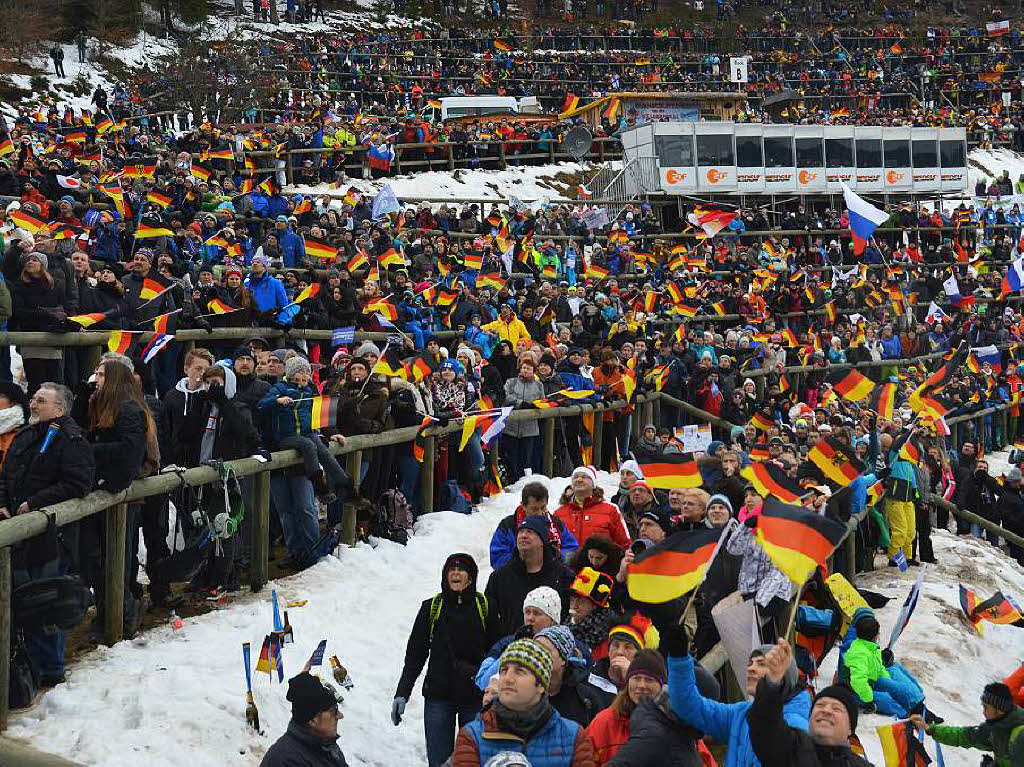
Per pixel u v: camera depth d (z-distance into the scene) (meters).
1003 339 33.97
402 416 14.48
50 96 48.03
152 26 58.53
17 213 16.38
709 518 9.25
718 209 39.66
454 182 42.78
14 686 8.27
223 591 11.13
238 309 17.02
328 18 66.88
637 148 43.34
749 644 7.64
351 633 10.86
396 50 61.56
